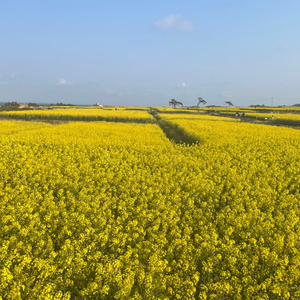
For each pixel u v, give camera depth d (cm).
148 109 11075
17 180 1173
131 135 2670
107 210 877
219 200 1069
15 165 1433
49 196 993
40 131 2780
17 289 496
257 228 776
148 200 1020
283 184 1236
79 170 1377
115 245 696
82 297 538
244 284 564
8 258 593
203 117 6097
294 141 2489
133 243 733
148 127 3544
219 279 597
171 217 827
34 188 1102
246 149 2048
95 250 683
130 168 1425
